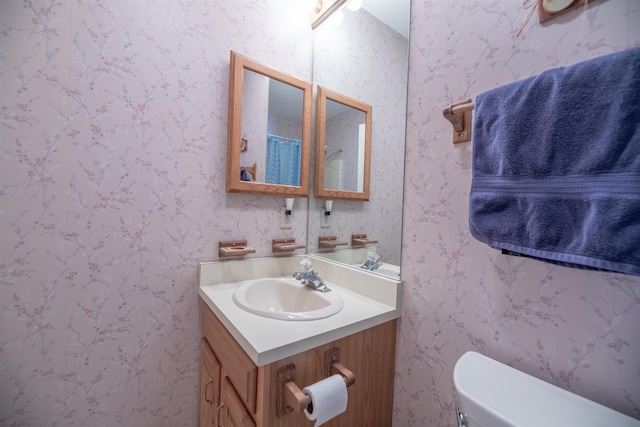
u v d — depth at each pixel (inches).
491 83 30.0
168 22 42.0
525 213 23.6
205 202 46.3
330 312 35.3
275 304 47.5
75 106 35.8
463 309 32.1
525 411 21.8
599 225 19.2
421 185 37.0
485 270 30.2
